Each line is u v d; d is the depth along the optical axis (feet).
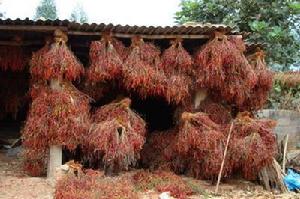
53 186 21.88
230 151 24.06
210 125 24.27
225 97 25.73
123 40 25.57
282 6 38.06
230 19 38.29
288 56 38.40
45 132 22.45
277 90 36.19
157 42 26.25
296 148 33.83
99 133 22.97
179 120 26.03
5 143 31.32
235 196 22.56
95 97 25.80
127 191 20.10
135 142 23.30
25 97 30.50
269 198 22.57
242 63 24.58
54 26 22.50
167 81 24.47
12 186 21.84
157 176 23.77
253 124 24.53
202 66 24.56
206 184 24.44
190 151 24.41
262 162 24.09
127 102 24.40
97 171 22.36
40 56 22.76
